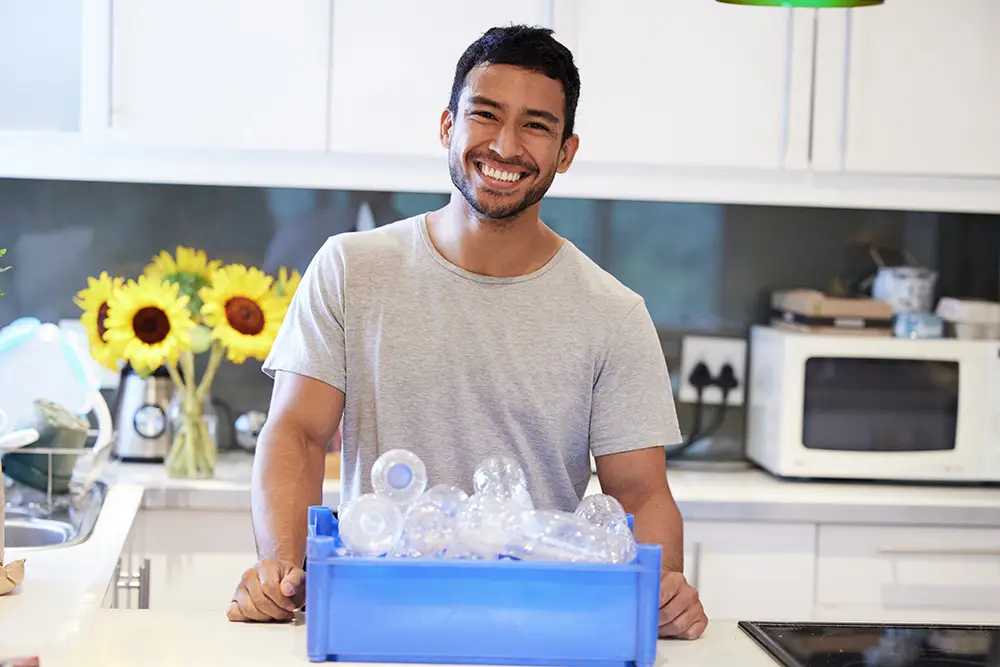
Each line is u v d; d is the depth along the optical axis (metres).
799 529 2.50
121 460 2.64
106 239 2.83
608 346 1.66
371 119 2.48
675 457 2.92
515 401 1.64
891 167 2.54
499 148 1.54
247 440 2.68
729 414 2.94
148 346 2.36
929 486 2.70
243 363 2.84
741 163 2.52
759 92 2.52
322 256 1.69
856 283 2.97
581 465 1.71
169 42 2.45
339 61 2.46
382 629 1.20
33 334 2.36
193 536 2.41
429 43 2.47
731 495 2.51
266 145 2.47
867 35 2.52
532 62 1.55
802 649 1.35
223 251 2.85
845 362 2.63
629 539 1.26
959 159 2.55
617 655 1.21
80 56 2.51
